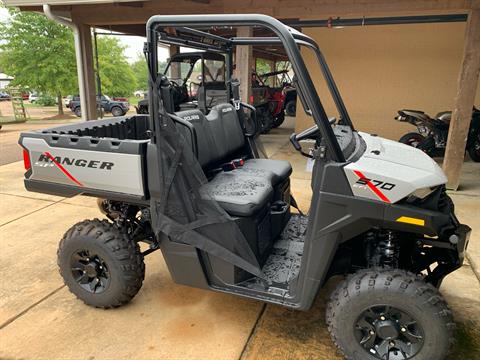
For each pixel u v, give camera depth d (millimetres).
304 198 4688
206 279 2322
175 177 2203
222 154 3096
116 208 3027
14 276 3012
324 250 1994
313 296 2074
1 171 6320
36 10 6879
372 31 7672
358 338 2018
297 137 2119
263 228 2469
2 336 2336
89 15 6559
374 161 2014
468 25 4531
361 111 8125
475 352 2211
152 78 2074
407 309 1887
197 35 2602
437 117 6336
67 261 2576
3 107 24234
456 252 2096
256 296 2205
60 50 16547
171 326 2438
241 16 1870
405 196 1846
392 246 2146
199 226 2232
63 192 2549
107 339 2314
